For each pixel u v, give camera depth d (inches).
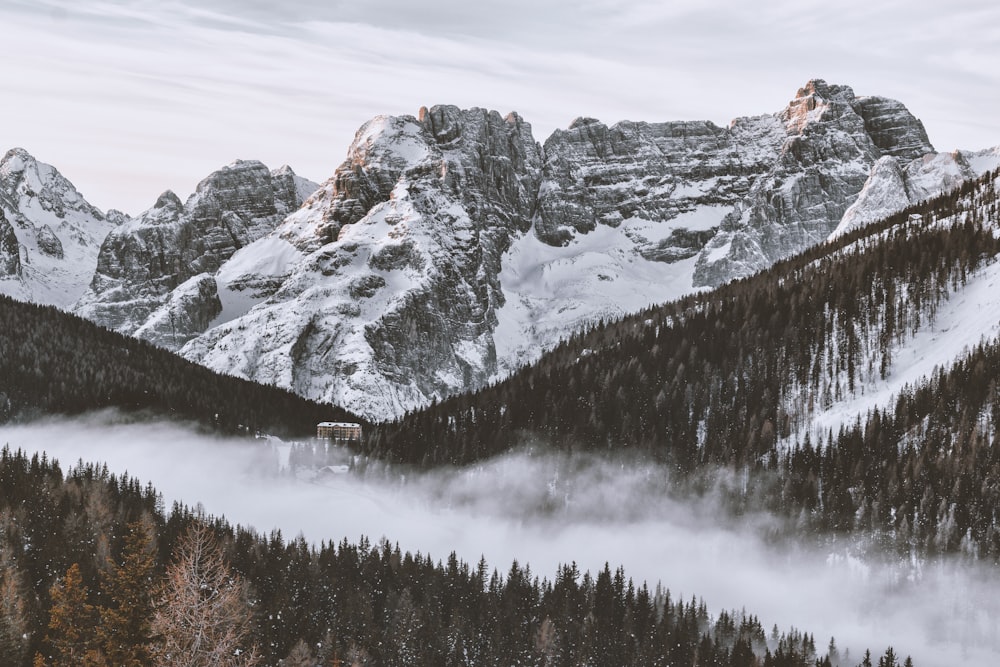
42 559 6486.2
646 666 6501.0
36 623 5216.5
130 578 3346.5
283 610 6309.1
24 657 4827.8
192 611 3075.8
